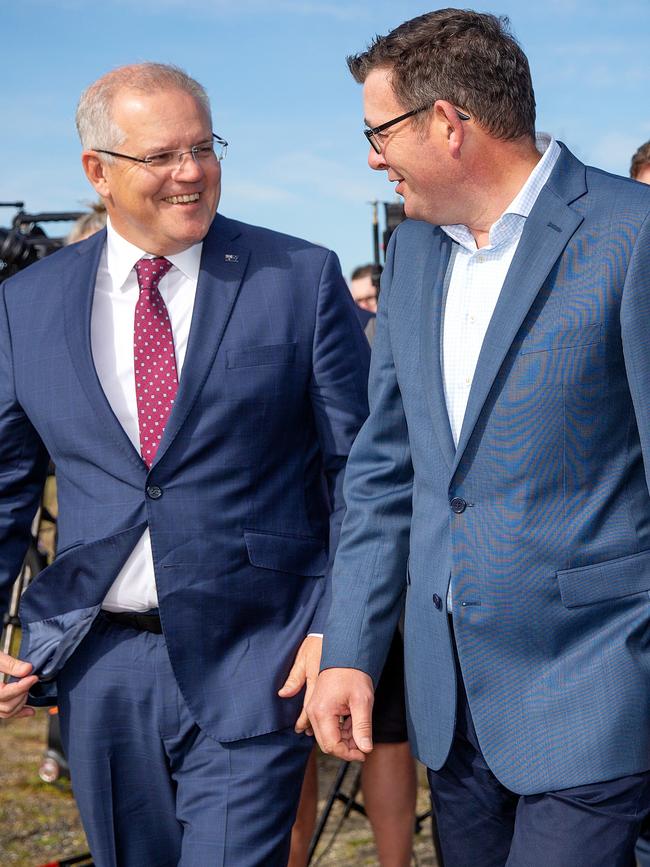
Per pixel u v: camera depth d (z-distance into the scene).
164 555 2.30
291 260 2.45
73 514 2.40
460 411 2.07
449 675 2.10
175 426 2.31
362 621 2.25
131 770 2.41
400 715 3.22
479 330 2.06
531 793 1.99
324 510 2.55
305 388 2.43
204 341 2.34
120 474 2.33
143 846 2.44
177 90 2.29
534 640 2.00
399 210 3.70
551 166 2.02
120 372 2.38
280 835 2.36
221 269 2.40
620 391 1.95
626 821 1.94
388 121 2.03
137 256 2.38
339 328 2.45
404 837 3.27
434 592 2.11
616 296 1.90
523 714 2.00
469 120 1.98
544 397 1.95
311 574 2.46
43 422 2.41
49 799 4.55
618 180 2.00
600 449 1.96
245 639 2.38
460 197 2.04
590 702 1.96
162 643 2.35
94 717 2.38
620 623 1.98
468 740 2.13
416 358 2.13
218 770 2.34
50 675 2.39
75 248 2.52
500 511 2.00
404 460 2.31
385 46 2.03
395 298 2.21
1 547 2.52
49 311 2.43
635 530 1.99
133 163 2.25
